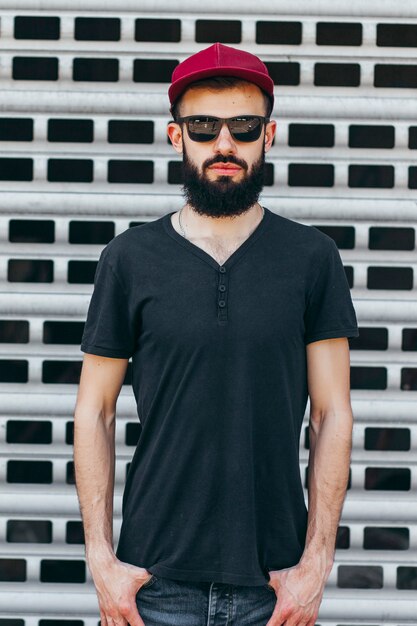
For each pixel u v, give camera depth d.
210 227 2.40
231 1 3.21
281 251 2.34
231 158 2.31
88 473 2.39
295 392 2.33
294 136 3.24
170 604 2.33
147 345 2.31
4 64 3.22
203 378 2.24
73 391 3.23
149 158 3.23
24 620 3.23
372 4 3.22
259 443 2.27
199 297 2.27
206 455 2.24
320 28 3.23
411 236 3.26
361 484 3.25
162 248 2.34
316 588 2.30
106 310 2.37
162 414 2.32
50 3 3.21
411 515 3.24
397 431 3.25
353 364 3.24
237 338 2.24
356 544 3.25
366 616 3.24
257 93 2.36
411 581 3.26
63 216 3.23
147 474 2.32
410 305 3.25
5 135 3.22
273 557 2.31
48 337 3.23
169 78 3.23
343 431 2.35
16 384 3.23
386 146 3.25
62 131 3.23
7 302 3.22
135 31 3.22
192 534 2.26
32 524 3.24
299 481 2.35
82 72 3.22
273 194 3.24
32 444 3.23
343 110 3.24
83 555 3.23
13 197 3.22
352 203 3.24
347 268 3.26
